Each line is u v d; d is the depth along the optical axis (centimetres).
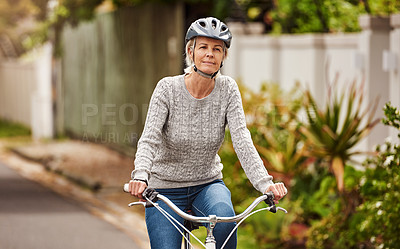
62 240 1112
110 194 1623
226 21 1800
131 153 2114
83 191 1669
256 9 1886
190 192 543
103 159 2089
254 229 1088
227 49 528
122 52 2258
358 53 1211
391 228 860
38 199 1545
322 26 1680
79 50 2619
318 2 1608
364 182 970
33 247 1058
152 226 516
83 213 1378
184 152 534
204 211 521
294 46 1492
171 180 540
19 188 1708
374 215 891
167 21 1984
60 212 1384
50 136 2745
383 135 1196
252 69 1633
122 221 1309
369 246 965
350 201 994
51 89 2728
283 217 1063
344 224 988
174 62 1950
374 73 1197
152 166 549
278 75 1560
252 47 1633
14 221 1270
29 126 3256
